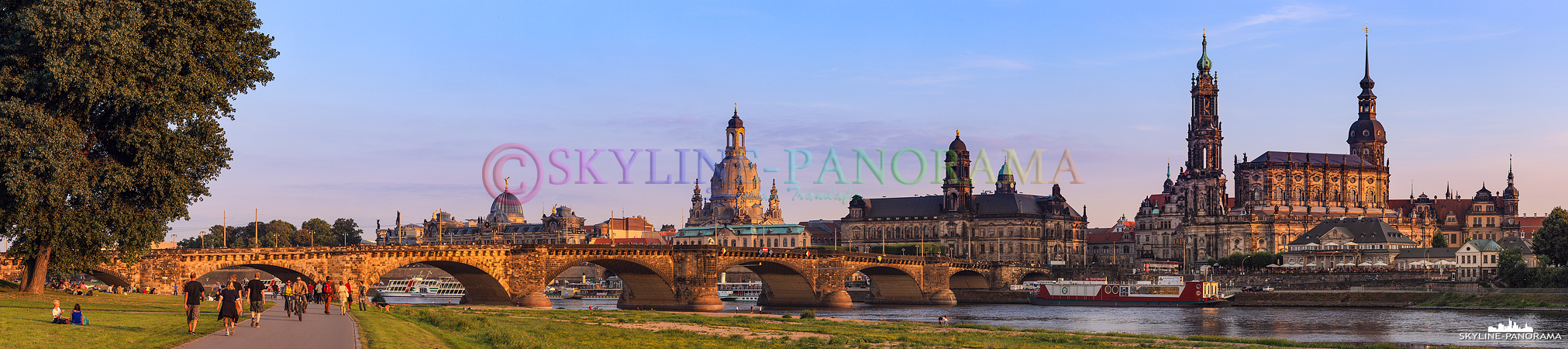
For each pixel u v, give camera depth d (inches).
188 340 2197.3
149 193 3698.3
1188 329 5900.6
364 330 2518.5
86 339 2100.1
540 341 2736.2
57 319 2484.0
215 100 3821.4
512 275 6574.8
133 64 3528.5
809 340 3688.5
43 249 3818.9
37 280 3796.8
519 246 6589.6
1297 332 5625.0
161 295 4352.9
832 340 3627.0
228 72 3838.6
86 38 3390.7
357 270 5782.5
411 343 2321.6
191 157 3681.1
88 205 3634.4
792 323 4722.0
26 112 3316.9
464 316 3710.6
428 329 2898.6
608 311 5467.5
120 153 3713.1
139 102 3491.6
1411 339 5073.8
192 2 3693.4
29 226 3619.6
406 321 3122.5
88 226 3614.7
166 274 5123.0
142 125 3580.2
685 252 7628.0
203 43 3727.9
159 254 5113.2
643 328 4084.6
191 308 2305.6
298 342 2188.7
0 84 3356.3
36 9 3329.2
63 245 3727.9
